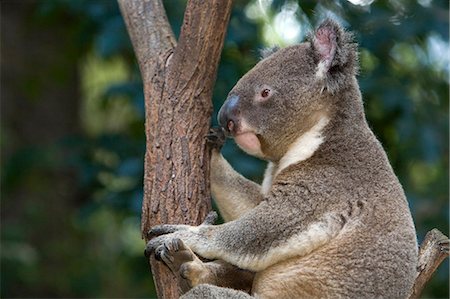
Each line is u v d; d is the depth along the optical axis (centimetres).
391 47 1187
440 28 1145
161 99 729
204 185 715
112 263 1661
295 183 700
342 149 714
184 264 675
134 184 1175
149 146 721
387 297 671
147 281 1432
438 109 1245
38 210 1602
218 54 730
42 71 1634
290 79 734
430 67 1250
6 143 1608
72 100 1697
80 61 1630
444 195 1209
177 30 1111
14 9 1636
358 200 691
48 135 1661
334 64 726
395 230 684
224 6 723
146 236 707
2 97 1630
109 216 1731
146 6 777
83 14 1225
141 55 761
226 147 1059
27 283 1547
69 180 1612
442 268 1191
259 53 877
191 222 700
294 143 734
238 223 683
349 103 732
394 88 1161
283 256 679
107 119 1719
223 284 702
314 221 683
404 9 1171
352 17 1141
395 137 1225
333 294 673
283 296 684
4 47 1625
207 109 730
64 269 1609
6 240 1536
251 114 734
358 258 675
